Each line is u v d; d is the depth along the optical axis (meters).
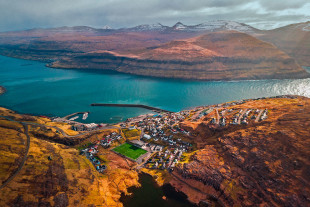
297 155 185.00
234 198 183.62
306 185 164.62
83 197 183.25
